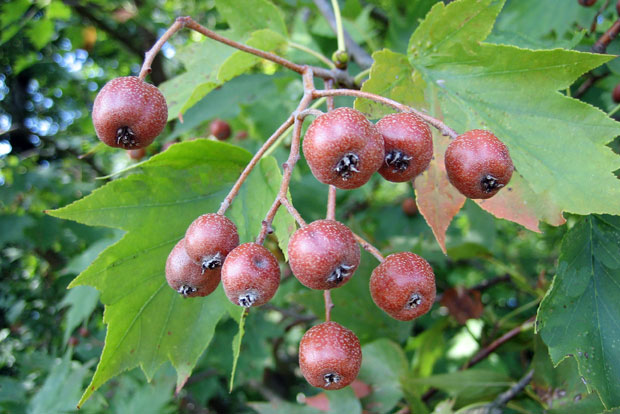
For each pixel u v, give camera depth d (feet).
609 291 0.44
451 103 0.48
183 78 0.61
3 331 1.38
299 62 0.76
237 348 0.44
